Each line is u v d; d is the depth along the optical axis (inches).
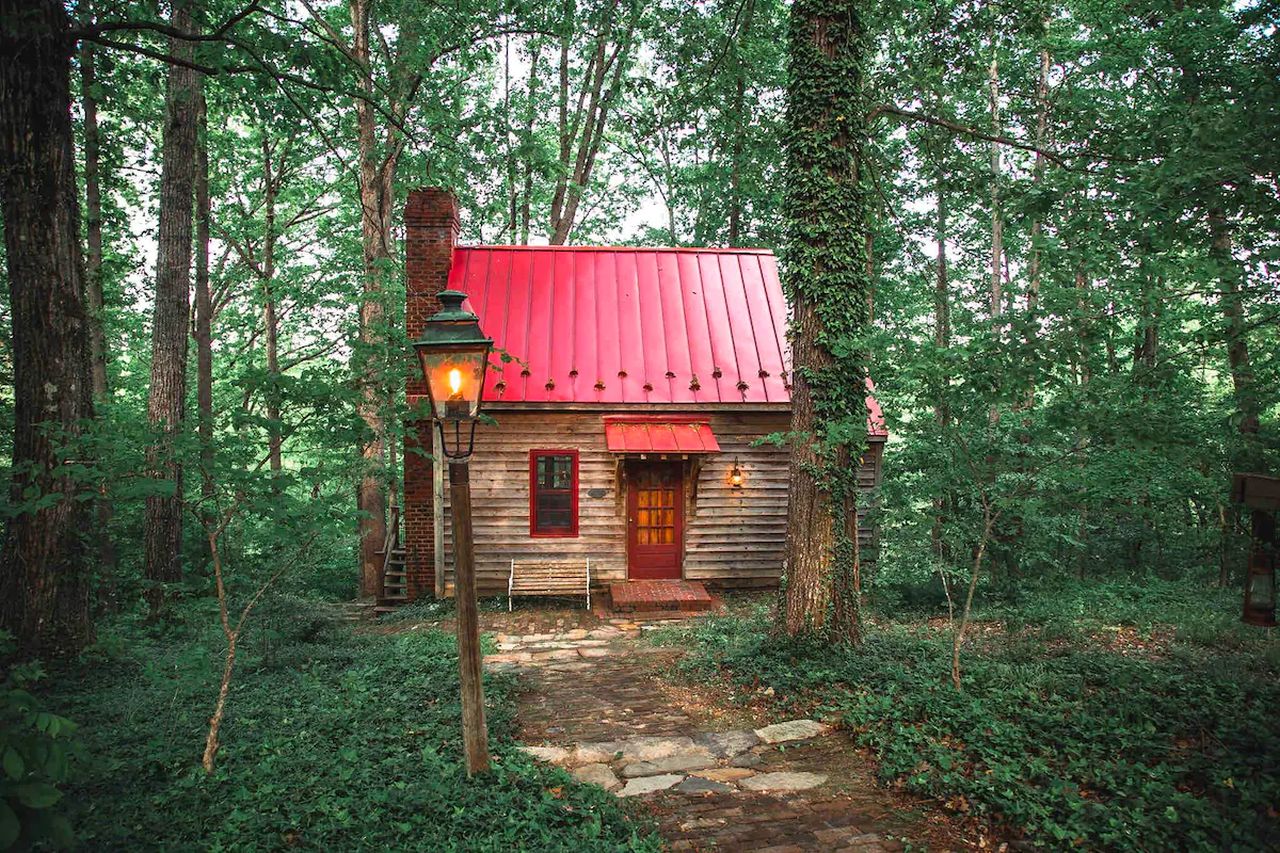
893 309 919.7
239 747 235.6
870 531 582.6
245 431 235.5
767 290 660.7
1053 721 245.8
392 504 693.3
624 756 256.2
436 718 277.9
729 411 584.4
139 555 581.9
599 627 506.9
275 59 344.2
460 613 225.3
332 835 180.2
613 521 589.0
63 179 296.8
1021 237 760.3
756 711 302.4
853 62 362.0
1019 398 287.3
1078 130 368.5
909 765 229.8
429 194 614.9
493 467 580.4
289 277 900.0
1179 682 273.4
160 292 486.3
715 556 597.6
